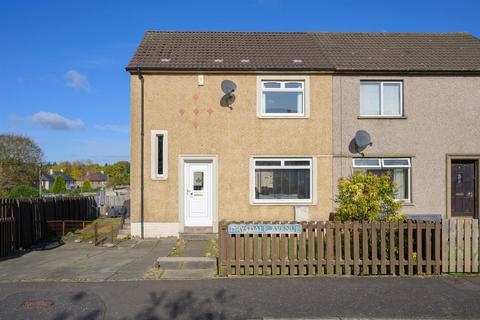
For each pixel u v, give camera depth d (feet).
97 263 28.37
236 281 22.98
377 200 27.04
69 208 54.65
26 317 17.93
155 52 43.86
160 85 40.55
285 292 21.07
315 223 24.38
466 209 42.27
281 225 24.14
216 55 43.70
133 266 27.07
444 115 41.96
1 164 140.56
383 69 41.34
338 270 24.07
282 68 40.75
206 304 19.44
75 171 300.20
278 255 24.31
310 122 41.19
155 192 40.01
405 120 41.73
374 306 19.15
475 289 21.52
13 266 27.86
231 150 40.70
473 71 41.73
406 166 41.60
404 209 41.09
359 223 24.38
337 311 18.57
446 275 24.00
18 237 36.24
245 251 24.18
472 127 42.04
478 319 17.79
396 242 24.88
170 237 39.78
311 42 47.91
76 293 21.15
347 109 41.55
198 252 32.09
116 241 38.40
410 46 47.55
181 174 40.27
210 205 40.73
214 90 40.88
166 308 18.97
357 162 41.55
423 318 17.84
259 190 41.01
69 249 35.35
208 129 40.65
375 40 49.24
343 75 41.73
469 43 48.47
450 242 24.22
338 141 41.29
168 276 24.18
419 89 42.01
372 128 41.55
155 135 40.29
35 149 151.64
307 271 24.30
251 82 41.06
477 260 24.20
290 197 41.09
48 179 240.73
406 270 24.47
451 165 42.45
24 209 38.01
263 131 40.93
